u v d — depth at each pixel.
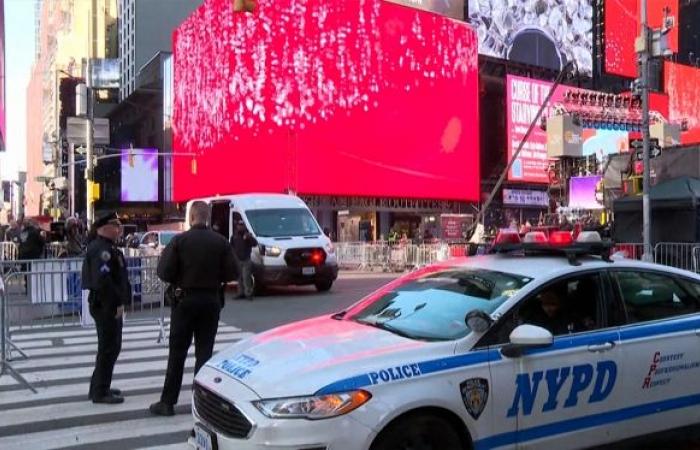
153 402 6.82
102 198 70.38
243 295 15.85
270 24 39.25
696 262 16.17
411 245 26.72
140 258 13.13
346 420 3.59
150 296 13.06
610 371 4.50
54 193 41.12
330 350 4.11
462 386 3.93
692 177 18.70
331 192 39.50
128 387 7.45
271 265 15.95
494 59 49.09
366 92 40.75
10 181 41.59
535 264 4.84
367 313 5.02
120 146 85.00
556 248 4.92
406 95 42.19
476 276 4.86
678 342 4.83
